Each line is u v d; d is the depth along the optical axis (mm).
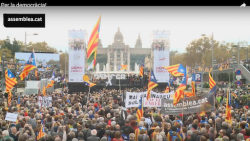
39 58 72562
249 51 109062
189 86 65062
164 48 54062
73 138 11438
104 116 18266
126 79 60844
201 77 48812
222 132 11914
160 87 54250
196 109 15320
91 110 17734
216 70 73562
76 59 53656
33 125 14055
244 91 43656
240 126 13203
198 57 125438
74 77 53719
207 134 11602
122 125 14375
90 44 29234
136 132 12578
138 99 18453
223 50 125250
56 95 34844
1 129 13000
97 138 11734
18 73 65688
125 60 183875
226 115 14984
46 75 71188
